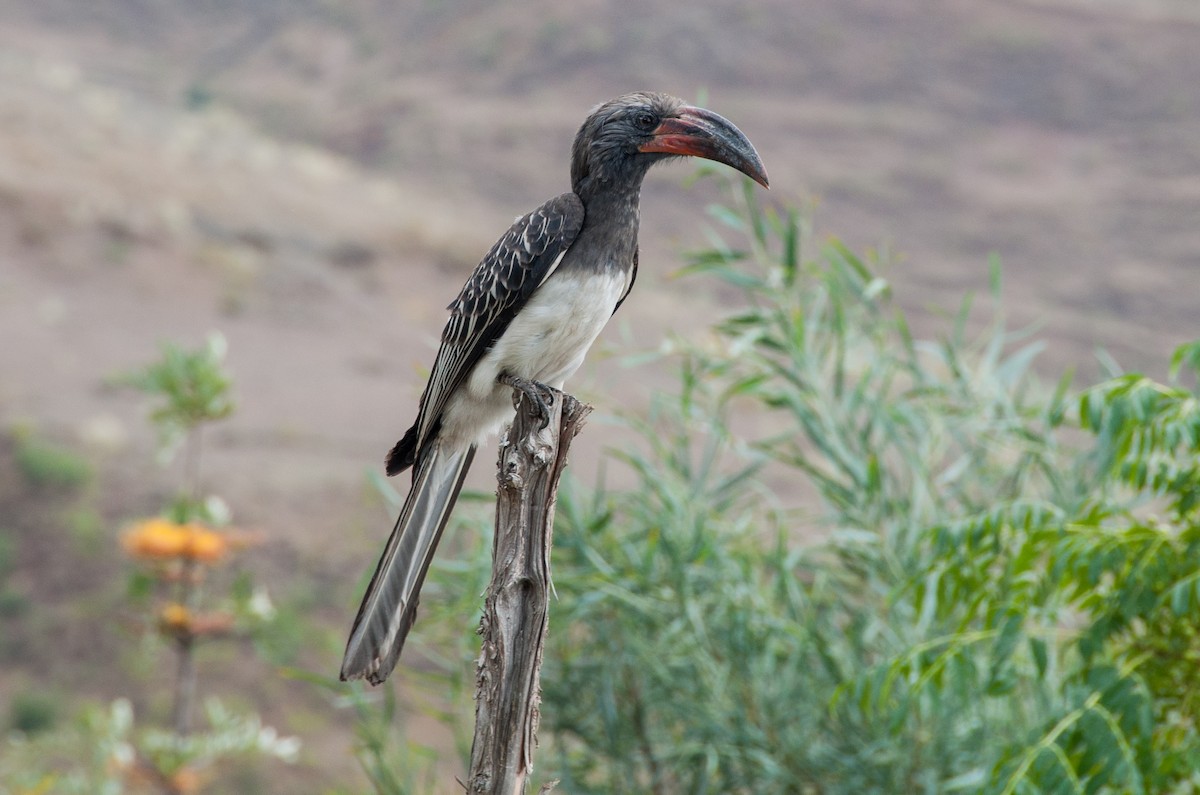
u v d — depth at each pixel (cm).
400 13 8569
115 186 4016
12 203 3612
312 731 1677
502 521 470
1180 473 562
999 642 557
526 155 6600
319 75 8181
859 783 761
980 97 7262
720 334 865
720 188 851
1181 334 4956
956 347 846
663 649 784
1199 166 6462
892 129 6856
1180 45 7625
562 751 816
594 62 7550
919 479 793
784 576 779
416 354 3284
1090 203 6147
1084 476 766
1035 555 574
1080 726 529
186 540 957
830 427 804
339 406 2772
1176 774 563
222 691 1728
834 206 6022
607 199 593
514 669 452
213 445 2445
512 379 597
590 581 768
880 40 7725
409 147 6700
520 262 582
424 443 614
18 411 2456
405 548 547
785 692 787
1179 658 567
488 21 8131
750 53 7600
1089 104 7156
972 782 621
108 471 2255
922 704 703
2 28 8350
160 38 8819
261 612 991
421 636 844
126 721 1067
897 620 774
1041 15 7956
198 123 6075
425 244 4222
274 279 3619
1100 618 568
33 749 1133
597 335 605
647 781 834
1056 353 4525
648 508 820
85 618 1866
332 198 4622
